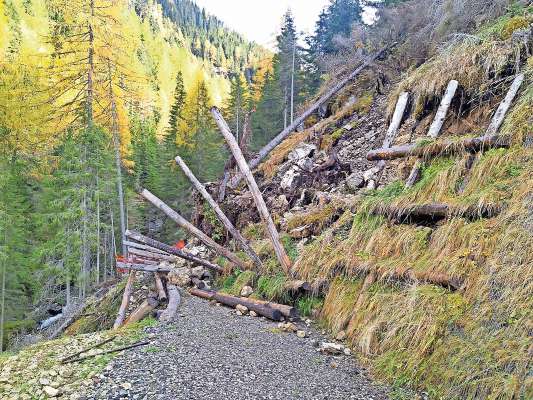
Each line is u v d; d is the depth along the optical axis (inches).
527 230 150.0
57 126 829.8
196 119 1425.9
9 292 803.4
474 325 141.1
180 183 1125.7
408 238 197.3
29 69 1400.1
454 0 398.3
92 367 158.7
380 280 190.5
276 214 369.7
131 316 254.2
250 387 139.3
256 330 206.4
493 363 125.3
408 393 137.4
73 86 775.1
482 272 153.6
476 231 169.0
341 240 242.1
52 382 148.0
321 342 187.9
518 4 298.5
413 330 155.8
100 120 814.5
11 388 146.6
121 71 792.3
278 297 244.8
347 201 283.9
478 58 259.1
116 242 1069.1
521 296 134.9
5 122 1132.5
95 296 446.6
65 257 769.6
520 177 174.7
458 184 203.6
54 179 868.6
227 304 258.4
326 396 134.7
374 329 171.3
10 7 2122.3
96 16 747.4
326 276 226.1
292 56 1250.6
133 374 149.9
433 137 240.8
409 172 253.0
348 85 659.4
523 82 223.6
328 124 550.3
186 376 147.1
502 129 206.2
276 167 496.1
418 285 171.3
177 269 332.8
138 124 1856.5
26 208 968.9
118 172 755.4
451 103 270.5
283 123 1289.4
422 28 521.7
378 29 722.8
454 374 132.6
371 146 421.4
